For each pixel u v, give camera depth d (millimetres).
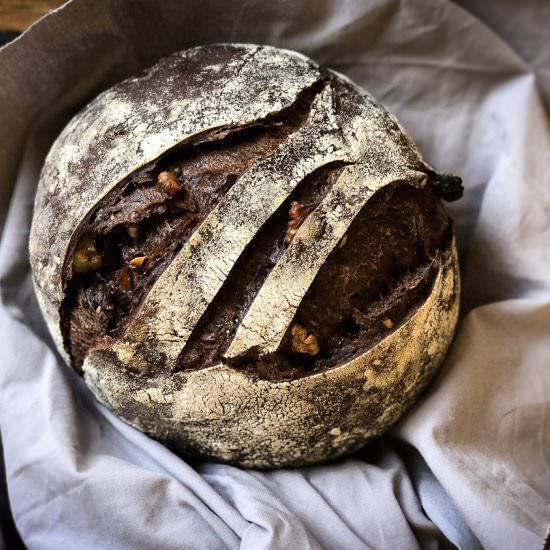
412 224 370
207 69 373
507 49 439
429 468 402
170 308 345
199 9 420
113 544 372
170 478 373
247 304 349
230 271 344
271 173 347
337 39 436
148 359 352
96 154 360
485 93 453
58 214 363
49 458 380
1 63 395
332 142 355
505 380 402
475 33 435
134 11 408
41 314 434
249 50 385
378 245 363
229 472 384
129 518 369
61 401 394
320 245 347
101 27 403
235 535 362
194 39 432
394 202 367
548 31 457
